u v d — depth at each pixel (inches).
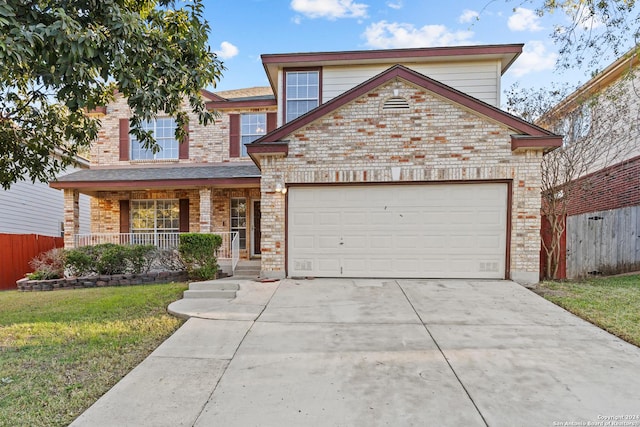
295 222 323.0
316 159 318.3
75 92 179.9
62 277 380.2
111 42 176.2
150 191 494.9
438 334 186.4
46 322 217.9
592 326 196.9
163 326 205.5
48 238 513.7
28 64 181.0
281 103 417.1
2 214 499.5
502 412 116.2
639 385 133.3
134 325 208.4
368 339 180.5
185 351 167.2
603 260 340.5
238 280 321.4
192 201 487.8
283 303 245.0
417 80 307.4
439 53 393.7
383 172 312.3
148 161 494.9
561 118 366.6
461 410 117.6
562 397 125.1
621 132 358.6
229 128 489.4
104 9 175.5
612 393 127.6
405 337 182.7
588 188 380.2
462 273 308.7
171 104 227.6
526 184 298.2
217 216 486.0
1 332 199.2
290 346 172.4
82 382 139.2
